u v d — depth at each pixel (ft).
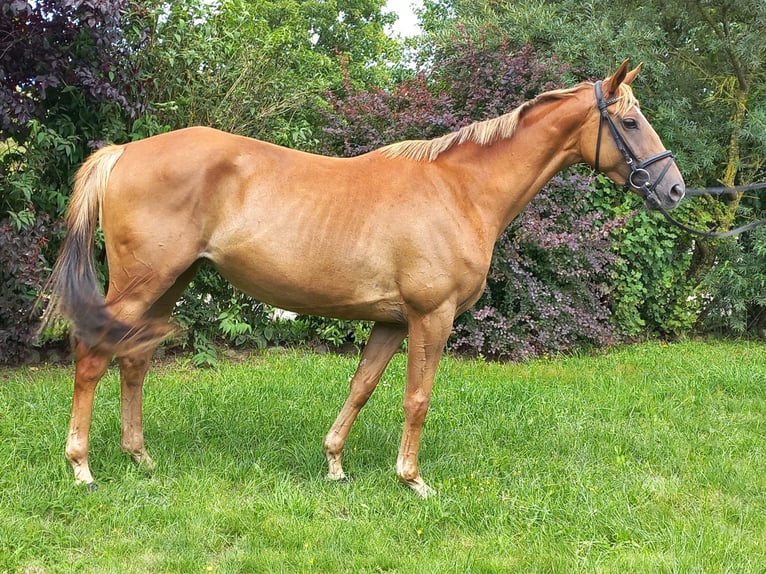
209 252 10.21
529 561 8.89
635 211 23.70
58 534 8.91
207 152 9.96
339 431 11.34
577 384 18.11
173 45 17.92
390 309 10.52
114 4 14.55
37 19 14.85
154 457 11.48
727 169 26.23
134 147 10.25
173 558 8.59
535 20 25.84
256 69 19.86
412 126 20.24
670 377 19.34
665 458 12.83
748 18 25.75
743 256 26.00
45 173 17.13
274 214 9.99
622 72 10.56
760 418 15.64
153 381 15.78
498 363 20.93
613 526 9.84
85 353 9.98
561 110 10.88
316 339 21.62
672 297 26.30
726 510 10.62
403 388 16.51
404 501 10.50
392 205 10.21
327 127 21.54
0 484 9.96
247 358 19.66
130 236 9.84
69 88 15.80
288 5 51.88
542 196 20.85
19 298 16.28
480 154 10.85
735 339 27.14
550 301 21.86
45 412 12.87
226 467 11.21
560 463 12.42
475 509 10.21
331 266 10.10
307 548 8.93
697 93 27.27
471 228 10.50
